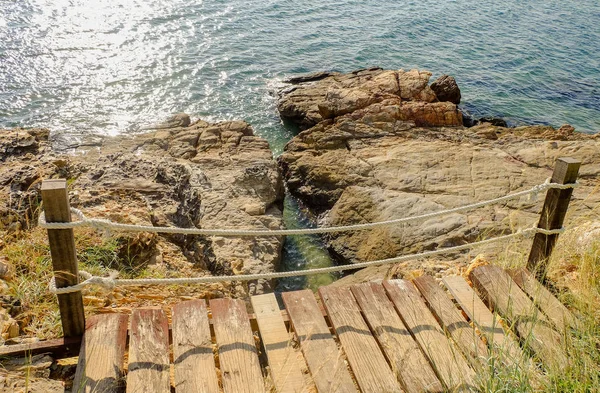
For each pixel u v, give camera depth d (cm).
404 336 476
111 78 2467
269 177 1670
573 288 554
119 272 663
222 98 2373
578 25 3472
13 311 520
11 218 686
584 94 2602
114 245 685
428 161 1791
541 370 441
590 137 1981
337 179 1742
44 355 446
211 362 435
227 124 2014
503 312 515
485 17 3519
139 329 464
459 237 1441
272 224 1430
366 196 1652
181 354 441
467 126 2241
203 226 1313
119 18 3130
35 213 722
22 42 2738
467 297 544
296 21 3269
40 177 817
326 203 1714
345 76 2444
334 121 2033
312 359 447
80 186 875
